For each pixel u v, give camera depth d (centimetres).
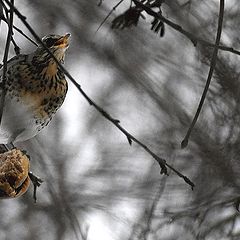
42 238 1466
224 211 1262
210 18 1355
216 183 1328
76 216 1455
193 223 1254
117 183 1434
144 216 1306
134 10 817
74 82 688
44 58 920
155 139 1434
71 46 1595
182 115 1412
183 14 1330
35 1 1608
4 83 702
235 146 1342
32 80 917
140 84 1468
